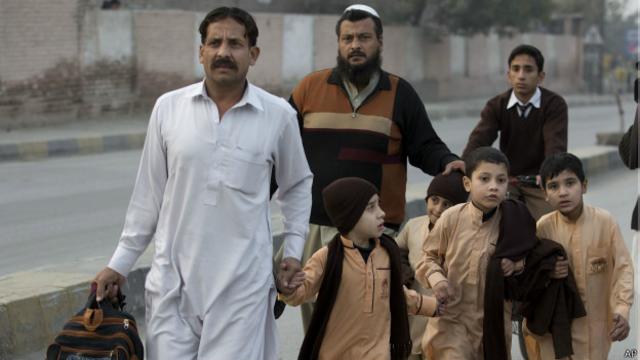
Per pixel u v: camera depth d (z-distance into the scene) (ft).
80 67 66.44
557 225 15.16
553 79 148.05
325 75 16.98
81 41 66.33
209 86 12.00
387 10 103.55
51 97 64.23
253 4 87.35
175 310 11.84
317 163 16.72
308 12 94.63
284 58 88.02
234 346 11.58
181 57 75.15
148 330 11.98
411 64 106.73
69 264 22.41
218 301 11.64
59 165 47.65
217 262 11.69
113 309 11.94
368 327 13.30
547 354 14.99
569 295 14.67
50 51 63.82
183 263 11.76
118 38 69.62
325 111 16.75
